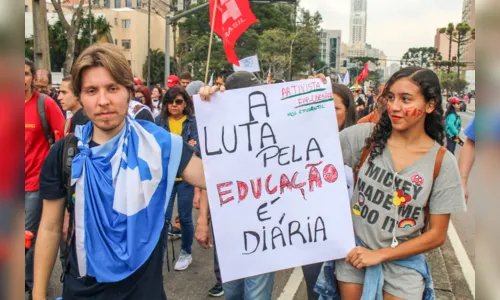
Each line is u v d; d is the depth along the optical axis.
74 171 1.91
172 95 4.95
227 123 2.40
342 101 3.32
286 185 2.43
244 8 5.21
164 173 2.06
